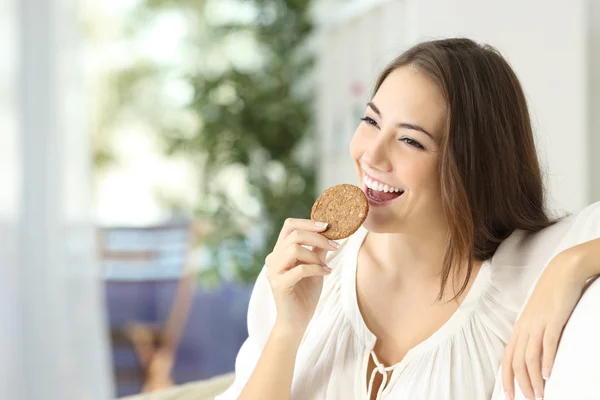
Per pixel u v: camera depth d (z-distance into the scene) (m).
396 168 1.12
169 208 6.11
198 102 4.79
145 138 6.19
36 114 3.21
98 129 6.12
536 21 2.55
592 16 2.67
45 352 3.18
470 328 1.17
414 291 1.22
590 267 1.00
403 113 1.10
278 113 4.65
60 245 3.26
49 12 3.24
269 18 4.83
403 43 3.15
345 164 3.96
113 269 3.77
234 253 4.77
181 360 4.51
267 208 4.73
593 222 1.14
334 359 1.21
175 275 3.90
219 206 4.79
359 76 3.70
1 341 3.06
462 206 1.12
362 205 1.12
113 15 6.15
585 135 2.57
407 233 1.18
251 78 4.77
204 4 5.93
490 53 1.19
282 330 1.16
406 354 1.20
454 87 1.12
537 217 1.27
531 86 2.56
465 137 1.13
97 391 3.36
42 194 3.22
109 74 6.30
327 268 1.11
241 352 1.34
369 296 1.24
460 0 2.54
